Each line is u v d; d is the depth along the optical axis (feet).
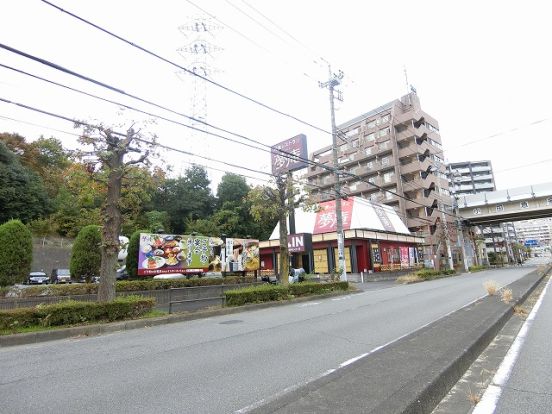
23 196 108.17
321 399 10.41
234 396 12.85
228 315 37.83
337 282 58.23
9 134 132.05
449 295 46.14
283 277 54.90
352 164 190.60
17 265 41.81
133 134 36.24
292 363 16.93
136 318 33.24
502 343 19.70
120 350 21.61
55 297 38.73
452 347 15.99
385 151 174.09
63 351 22.20
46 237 113.09
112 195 36.06
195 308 39.99
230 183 145.79
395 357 14.56
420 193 162.40
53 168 137.39
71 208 118.21
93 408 12.10
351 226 101.65
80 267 48.42
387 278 97.40
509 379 13.99
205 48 143.54
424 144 175.11
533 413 10.92
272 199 57.11
